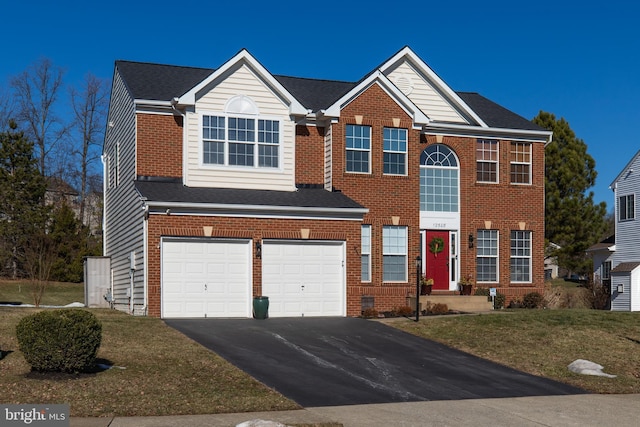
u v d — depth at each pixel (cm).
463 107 2912
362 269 2653
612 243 4253
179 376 1384
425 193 2838
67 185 5656
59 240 4450
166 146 2458
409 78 2902
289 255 2358
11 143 4444
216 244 2273
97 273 3136
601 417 1247
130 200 2541
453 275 2864
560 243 5103
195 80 2730
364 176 2655
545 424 1182
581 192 5134
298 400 1295
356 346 1856
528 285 2955
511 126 2969
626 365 1738
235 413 1162
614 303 3909
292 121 2580
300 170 2628
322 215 2391
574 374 1647
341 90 2952
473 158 2903
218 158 2475
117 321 1992
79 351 1315
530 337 1983
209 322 2111
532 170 3002
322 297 2389
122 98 2783
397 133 2722
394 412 1226
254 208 2289
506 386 1518
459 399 1374
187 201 2219
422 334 2045
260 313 2250
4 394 1166
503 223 2933
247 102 2520
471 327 2112
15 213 4247
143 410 1142
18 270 4347
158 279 2186
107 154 3269
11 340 1590
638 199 3975
